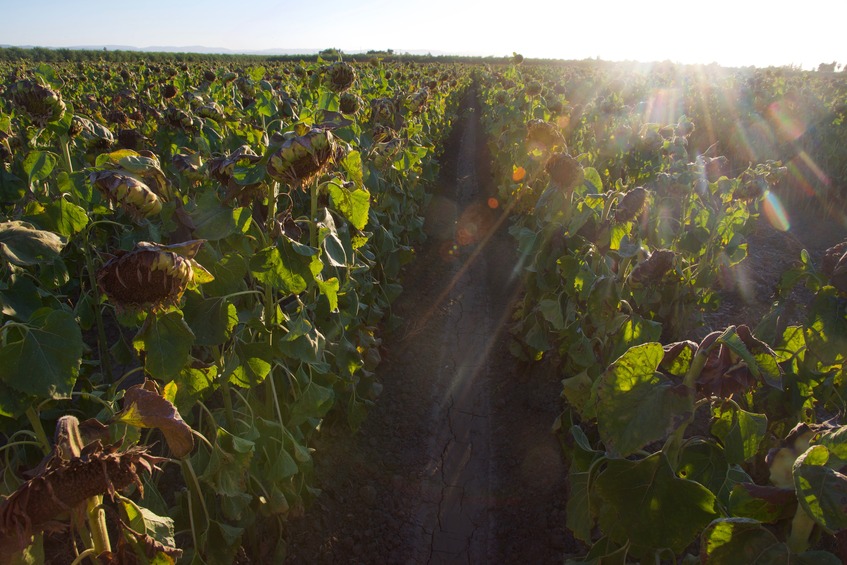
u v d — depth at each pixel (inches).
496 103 713.6
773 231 400.8
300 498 144.4
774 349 116.6
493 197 497.7
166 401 68.9
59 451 59.0
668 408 73.3
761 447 130.3
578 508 109.8
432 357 255.8
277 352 128.1
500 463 195.8
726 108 770.8
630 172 312.5
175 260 80.0
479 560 161.2
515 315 259.3
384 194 280.5
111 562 69.8
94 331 239.0
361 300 234.8
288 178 104.0
